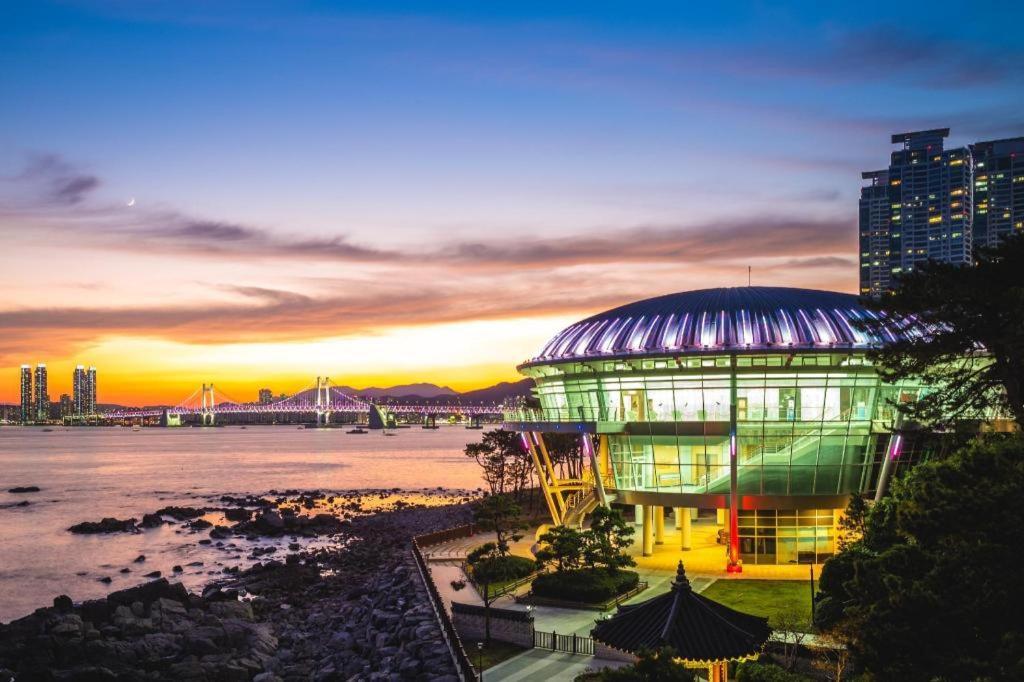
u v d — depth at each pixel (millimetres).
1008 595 29234
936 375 47031
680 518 82250
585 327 86500
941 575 31062
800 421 73125
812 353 71188
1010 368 42219
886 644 30859
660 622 34562
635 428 77875
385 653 60281
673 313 80000
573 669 48344
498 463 159750
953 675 28891
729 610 36781
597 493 80938
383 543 125875
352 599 85688
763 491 73688
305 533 143125
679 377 75375
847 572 47031
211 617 74438
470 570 77062
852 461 74125
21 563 117312
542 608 61719
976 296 39656
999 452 32875
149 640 67062
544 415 91062
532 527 105312
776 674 39312
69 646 63875
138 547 131250
